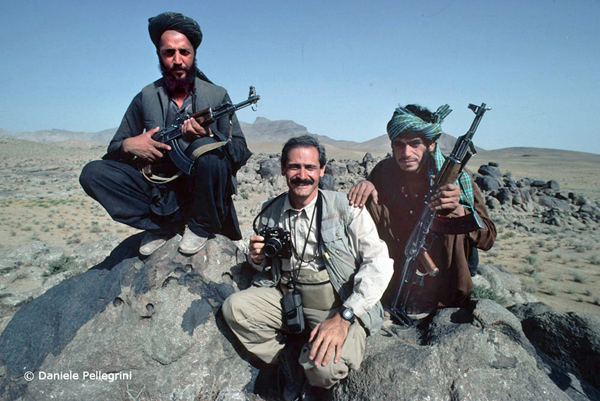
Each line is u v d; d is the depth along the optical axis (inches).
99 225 928.9
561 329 139.9
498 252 792.9
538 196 1555.1
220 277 135.9
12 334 126.1
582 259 748.0
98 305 128.8
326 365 105.0
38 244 480.7
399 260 137.8
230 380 125.7
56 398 115.0
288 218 120.3
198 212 128.5
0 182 1850.4
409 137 123.3
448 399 106.1
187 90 127.5
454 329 118.6
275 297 120.5
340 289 114.9
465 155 111.9
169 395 118.8
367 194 117.1
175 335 122.9
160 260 131.0
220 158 122.9
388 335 125.6
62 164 3085.6
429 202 118.6
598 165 6328.7
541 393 107.9
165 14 120.3
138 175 127.3
